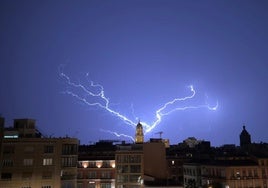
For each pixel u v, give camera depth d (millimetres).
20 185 78688
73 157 86812
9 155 79562
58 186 81875
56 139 84562
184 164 124500
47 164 82062
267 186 94750
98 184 98000
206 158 122938
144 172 103375
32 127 94625
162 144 106312
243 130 182875
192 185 102938
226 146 175875
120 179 97312
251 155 106000
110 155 106375
